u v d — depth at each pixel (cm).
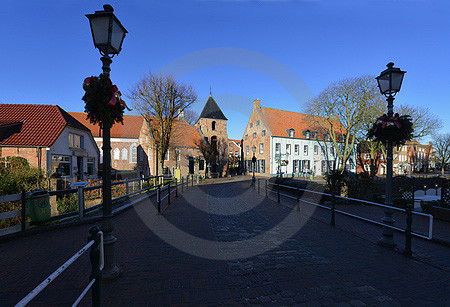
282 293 289
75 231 551
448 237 504
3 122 1552
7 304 262
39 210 548
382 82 482
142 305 261
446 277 332
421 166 6256
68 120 1775
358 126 2533
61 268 161
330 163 3184
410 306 263
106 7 296
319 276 334
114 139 3141
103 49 306
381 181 1238
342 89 2422
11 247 444
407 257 404
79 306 257
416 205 950
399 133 446
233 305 264
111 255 321
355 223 642
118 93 312
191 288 299
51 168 1524
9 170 782
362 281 320
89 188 674
